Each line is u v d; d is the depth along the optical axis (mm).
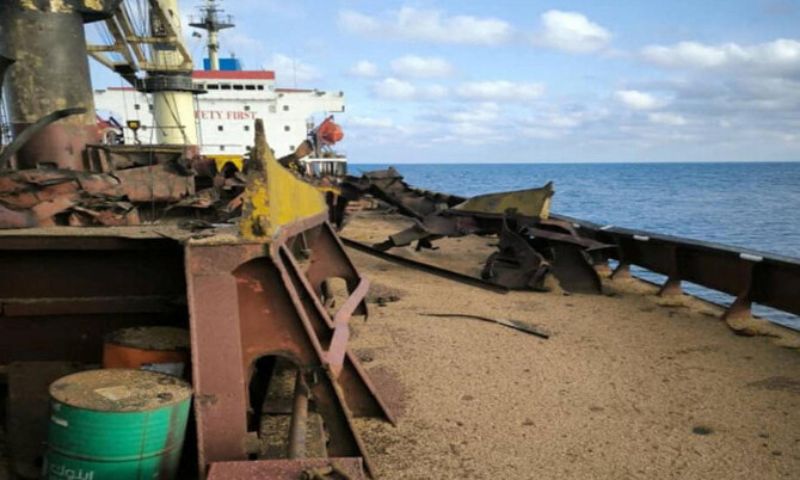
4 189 4152
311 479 2164
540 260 7922
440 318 6457
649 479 3193
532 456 3428
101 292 3172
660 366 4934
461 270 9531
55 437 2248
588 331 5973
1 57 4145
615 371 4816
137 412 2201
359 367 3893
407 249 11680
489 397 4273
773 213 45094
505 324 6152
